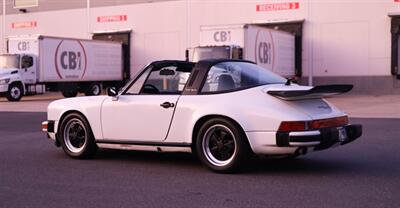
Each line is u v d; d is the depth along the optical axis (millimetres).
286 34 28125
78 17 36625
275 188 6383
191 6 32500
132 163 8188
